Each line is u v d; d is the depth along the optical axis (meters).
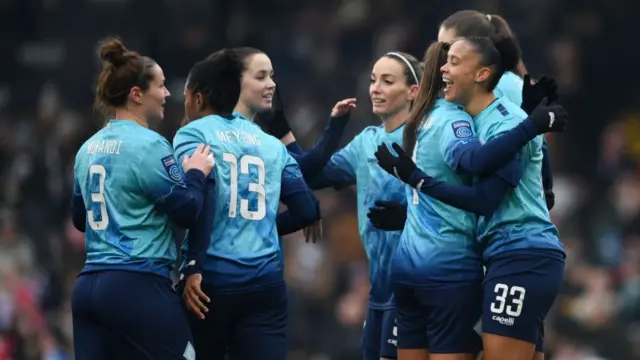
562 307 50.44
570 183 63.50
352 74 64.56
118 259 24.42
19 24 65.56
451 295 25.11
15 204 53.78
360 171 28.64
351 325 48.50
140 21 63.03
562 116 24.36
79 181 25.17
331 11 67.94
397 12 65.75
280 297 25.88
